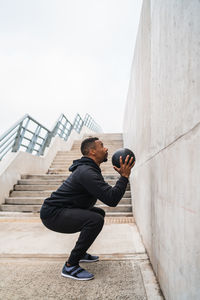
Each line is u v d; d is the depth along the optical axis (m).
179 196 1.30
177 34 1.31
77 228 2.12
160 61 1.81
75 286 1.94
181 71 1.24
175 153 1.38
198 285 1.02
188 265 1.16
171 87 1.47
